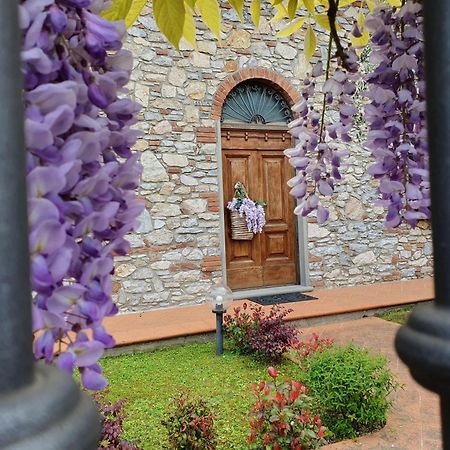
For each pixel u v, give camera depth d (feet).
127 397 11.48
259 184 21.86
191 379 12.64
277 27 21.08
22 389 0.86
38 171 1.26
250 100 21.49
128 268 18.86
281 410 8.50
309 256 22.27
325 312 18.34
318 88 14.21
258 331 14.21
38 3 1.38
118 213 1.66
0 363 0.84
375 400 9.65
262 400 8.70
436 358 1.06
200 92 19.94
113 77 1.70
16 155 0.89
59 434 0.83
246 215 21.25
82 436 0.86
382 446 9.09
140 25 18.93
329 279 22.58
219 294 15.11
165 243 19.39
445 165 1.13
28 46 1.37
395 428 9.84
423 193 2.85
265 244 22.21
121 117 1.73
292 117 22.06
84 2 1.56
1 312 0.85
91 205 1.50
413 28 2.98
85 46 1.59
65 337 1.42
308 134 4.03
